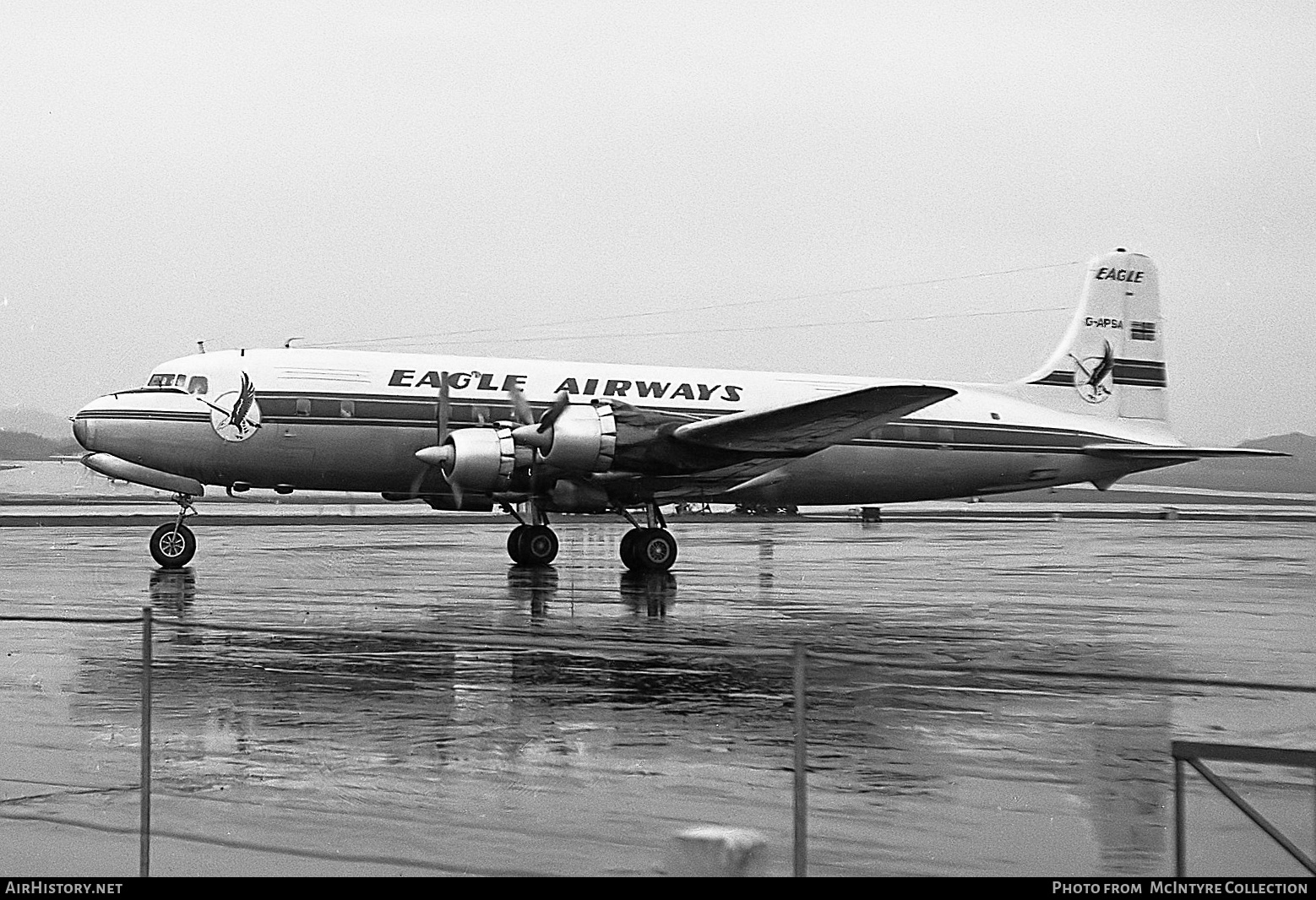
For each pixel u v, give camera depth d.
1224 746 16.84
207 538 110.12
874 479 77.62
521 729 28.20
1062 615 50.81
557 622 46.50
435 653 38.78
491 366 71.25
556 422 63.44
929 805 22.42
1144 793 23.12
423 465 69.56
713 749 26.48
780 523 173.88
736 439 65.25
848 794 23.06
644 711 30.27
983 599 57.88
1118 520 196.88
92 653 38.53
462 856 19.67
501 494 66.38
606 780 24.03
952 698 31.98
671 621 47.22
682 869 16.39
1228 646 41.72
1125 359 85.56
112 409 65.50
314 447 67.62
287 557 82.44
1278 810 22.00
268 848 20.11
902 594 59.53
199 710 30.09
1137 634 44.75
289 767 24.97
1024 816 21.77
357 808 22.19
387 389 68.62
